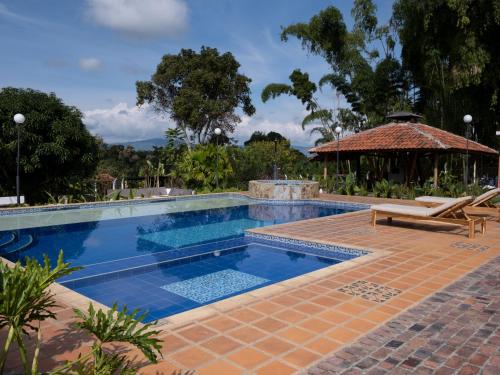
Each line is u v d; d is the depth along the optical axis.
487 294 4.67
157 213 13.80
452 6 18.88
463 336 3.52
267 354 3.18
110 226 11.40
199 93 34.00
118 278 6.52
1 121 15.74
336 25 28.56
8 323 2.23
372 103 28.55
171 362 3.03
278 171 24.62
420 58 23.09
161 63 35.94
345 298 4.50
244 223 11.98
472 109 22.11
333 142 21.34
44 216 12.75
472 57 19.61
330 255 7.67
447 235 8.50
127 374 2.29
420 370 2.94
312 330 3.64
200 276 6.63
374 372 2.91
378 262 6.14
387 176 23.39
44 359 2.98
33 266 2.18
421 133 18.64
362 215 11.45
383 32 27.23
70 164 18.00
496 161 26.05
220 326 3.70
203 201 17.20
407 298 4.52
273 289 4.78
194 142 36.41
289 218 12.91
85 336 3.38
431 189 16.83
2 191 16.95
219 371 2.92
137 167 36.09
